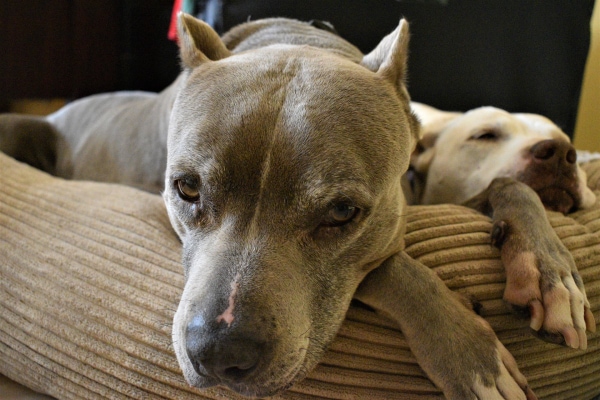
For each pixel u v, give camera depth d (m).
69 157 0.79
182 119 0.40
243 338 0.34
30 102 1.38
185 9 0.86
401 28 0.43
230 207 0.37
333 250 0.38
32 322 0.44
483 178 0.60
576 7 0.90
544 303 0.40
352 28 0.85
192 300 0.36
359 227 0.39
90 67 1.43
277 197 0.37
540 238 0.43
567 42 0.91
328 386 0.39
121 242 0.47
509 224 0.45
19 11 1.30
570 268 0.42
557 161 0.54
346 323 0.41
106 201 0.52
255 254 0.36
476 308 0.42
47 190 0.53
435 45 0.90
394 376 0.40
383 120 0.40
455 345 0.38
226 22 0.80
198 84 0.41
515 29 0.90
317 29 0.60
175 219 0.42
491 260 0.44
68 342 0.43
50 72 1.37
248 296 0.35
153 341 0.41
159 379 0.40
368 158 0.39
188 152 0.38
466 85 0.92
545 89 0.92
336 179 0.37
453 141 0.64
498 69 0.91
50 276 0.45
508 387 0.37
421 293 0.40
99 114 0.79
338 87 0.40
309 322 0.37
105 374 0.41
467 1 0.90
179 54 0.47
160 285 0.43
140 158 0.68
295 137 0.37
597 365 0.45
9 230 0.49
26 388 0.47
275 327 0.35
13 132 0.80
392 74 0.43
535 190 0.54
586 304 0.40
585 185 0.55
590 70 1.10
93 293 0.44
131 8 1.42
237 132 0.37
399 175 0.42
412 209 0.49
